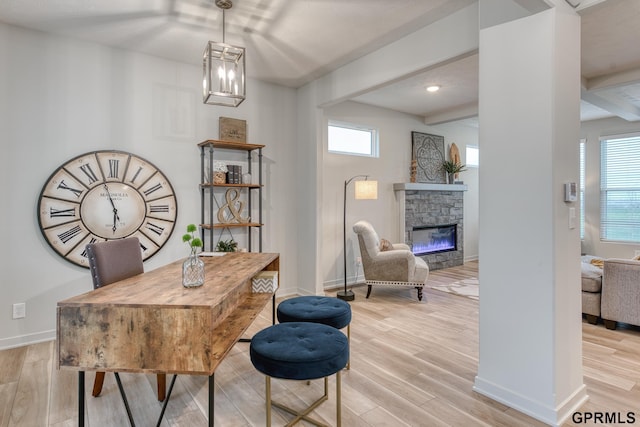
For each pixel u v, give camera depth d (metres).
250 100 4.23
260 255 2.75
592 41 3.17
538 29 1.96
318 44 3.30
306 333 1.81
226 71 2.35
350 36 3.13
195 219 3.82
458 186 6.45
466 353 2.82
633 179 5.88
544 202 1.94
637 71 3.78
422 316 3.73
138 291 1.63
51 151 3.08
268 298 2.43
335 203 5.06
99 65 3.29
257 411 2.05
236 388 2.31
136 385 2.34
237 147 3.99
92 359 1.42
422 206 6.08
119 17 2.81
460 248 6.76
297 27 2.97
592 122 6.29
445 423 1.93
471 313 3.84
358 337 3.15
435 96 4.96
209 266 2.28
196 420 1.97
